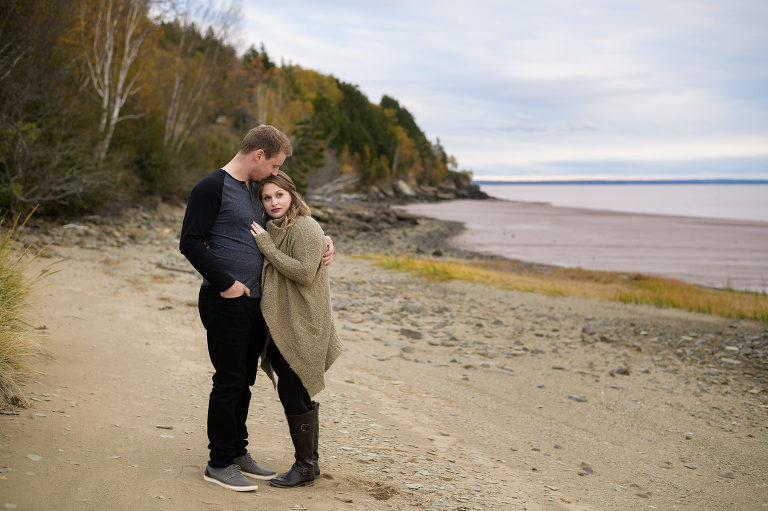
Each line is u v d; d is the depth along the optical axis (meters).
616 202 145.50
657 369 8.97
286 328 3.19
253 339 3.25
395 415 5.61
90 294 9.02
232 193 3.10
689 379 8.49
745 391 8.05
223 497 3.03
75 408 4.15
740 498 4.71
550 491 4.20
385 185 111.38
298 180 58.16
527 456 5.07
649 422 6.59
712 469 5.34
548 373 8.35
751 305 14.55
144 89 27.95
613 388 7.84
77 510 2.65
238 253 3.10
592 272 22.23
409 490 3.60
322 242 3.19
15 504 2.60
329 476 3.62
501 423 5.99
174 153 30.28
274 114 57.31
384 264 19.80
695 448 5.88
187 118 32.53
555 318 12.54
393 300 13.42
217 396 3.15
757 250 37.97
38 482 2.86
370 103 134.88
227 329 3.10
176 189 30.23
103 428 3.84
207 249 3.00
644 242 41.94
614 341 10.67
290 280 3.20
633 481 4.87
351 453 4.25
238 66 42.94
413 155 140.25
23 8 18.16
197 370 5.94
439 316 12.02
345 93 125.00
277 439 4.29
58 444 3.41
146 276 11.73
